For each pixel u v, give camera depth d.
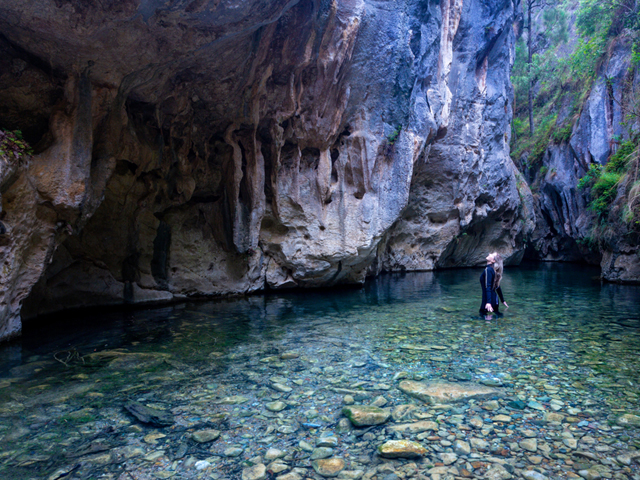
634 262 15.26
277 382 4.81
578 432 3.55
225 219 11.31
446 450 3.27
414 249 20.72
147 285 10.23
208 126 10.38
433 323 8.12
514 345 6.43
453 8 16.47
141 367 5.31
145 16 5.93
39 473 2.95
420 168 17.19
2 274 5.89
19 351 5.93
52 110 6.56
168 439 3.47
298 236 12.46
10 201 5.91
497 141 22.08
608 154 21.34
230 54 8.43
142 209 9.80
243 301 10.92
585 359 5.69
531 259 30.84
